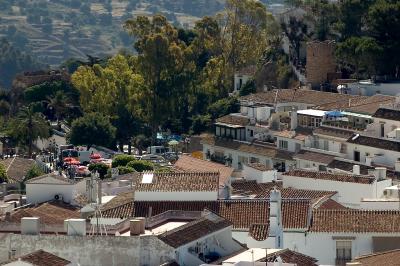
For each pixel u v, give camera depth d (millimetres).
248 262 197000
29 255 191500
